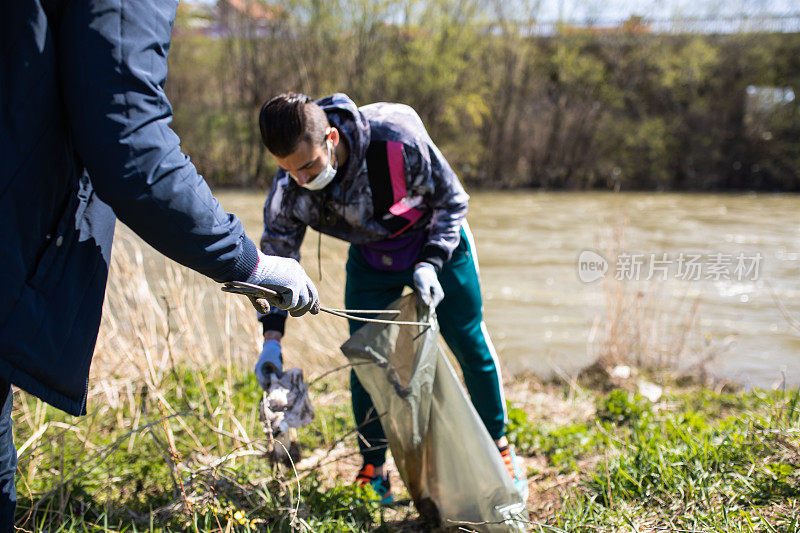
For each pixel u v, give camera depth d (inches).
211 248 57.2
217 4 996.6
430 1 1008.9
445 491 99.1
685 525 90.0
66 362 56.6
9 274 51.4
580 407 163.5
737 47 1045.2
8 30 49.3
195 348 165.3
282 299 67.0
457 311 104.4
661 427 134.3
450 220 98.3
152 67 52.2
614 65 1099.3
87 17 49.9
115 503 102.8
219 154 956.6
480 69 1071.0
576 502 102.7
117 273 161.5
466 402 94.4
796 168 986.7
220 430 102.4
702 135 1040.2
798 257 405.1
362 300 106.1
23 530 88.6
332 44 983.0
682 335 208.7
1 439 62.6
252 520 90.5
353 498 103.7
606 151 1077.1
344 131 91.7
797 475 95.8
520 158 1093.1
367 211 96.3
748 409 150.8
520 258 428.5
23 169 51.3
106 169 50.4
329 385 171.3
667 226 576.1
